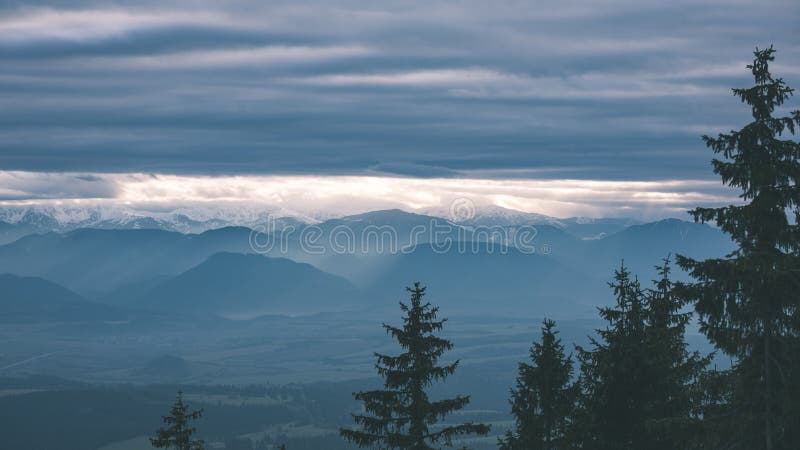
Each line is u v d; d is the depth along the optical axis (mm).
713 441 59188
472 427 72875
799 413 56094
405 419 72500
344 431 72375
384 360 73188
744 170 55719
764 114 55344
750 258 55312
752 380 59031
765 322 57906
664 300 59375
